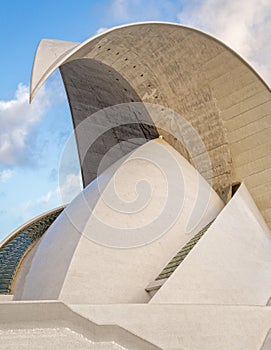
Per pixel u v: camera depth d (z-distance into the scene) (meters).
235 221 14.52
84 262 12.44
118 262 12.74
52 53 14.34
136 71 17.12
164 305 9.69
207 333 9.88
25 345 7.48
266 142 16.83
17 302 7.73
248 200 16.56
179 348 9.40
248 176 17.23
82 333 8.04
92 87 19.52
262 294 13.03
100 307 8.99
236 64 16.41
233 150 17.53
